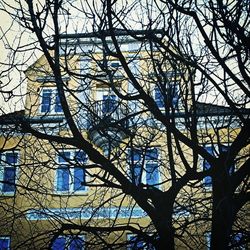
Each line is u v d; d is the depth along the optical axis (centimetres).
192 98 819
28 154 1091
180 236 809
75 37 865
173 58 855
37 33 792
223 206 745
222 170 779
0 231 1085
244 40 722
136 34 820
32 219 1427
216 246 741
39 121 905
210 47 733
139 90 824
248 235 784
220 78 772
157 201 807
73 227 811
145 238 792
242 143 780
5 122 854
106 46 814
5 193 1612
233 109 773
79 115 1062
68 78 1067
